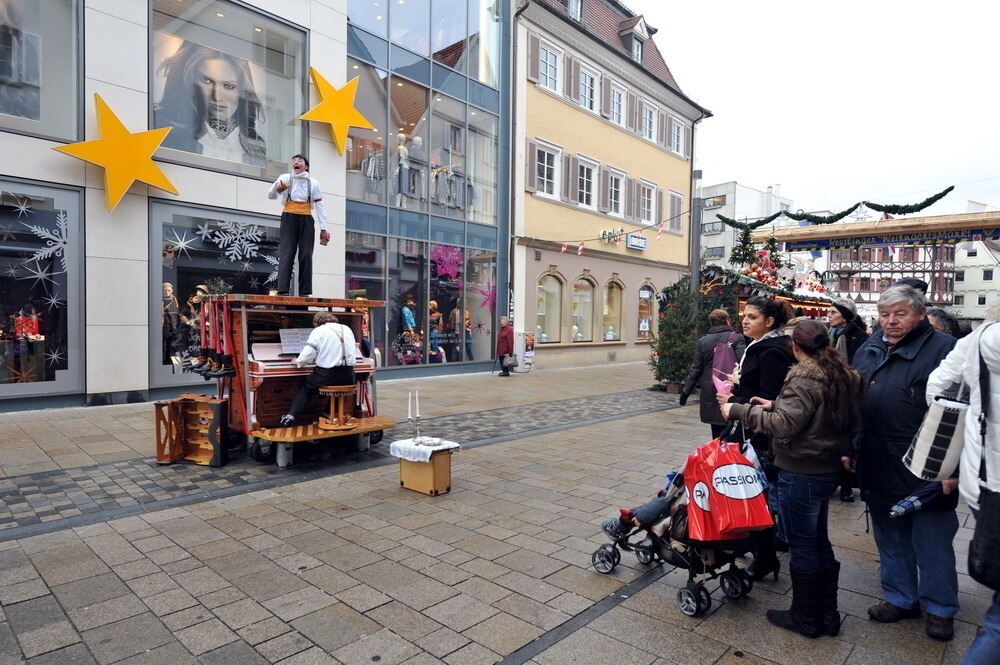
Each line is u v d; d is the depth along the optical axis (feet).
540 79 59.77
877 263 186.09
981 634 7.35
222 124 36.24
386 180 45.93
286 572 12.59
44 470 19.99
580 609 11.14
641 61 73.26
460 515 16.28
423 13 48.49
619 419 32.12
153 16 33.17
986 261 181.06
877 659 9.55
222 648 9.66
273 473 20.18
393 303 46.75
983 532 7.29
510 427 29.22
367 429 21.83
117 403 31.86
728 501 10.28
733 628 10.52
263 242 37.83
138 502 17.02
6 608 10.91
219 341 22.41
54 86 30.07
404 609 11.05
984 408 7.46
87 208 30.78
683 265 81.76
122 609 10.92
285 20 38.65
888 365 10.62
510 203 56.44
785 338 12.03
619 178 70.64
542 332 61.41
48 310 29.94
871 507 11.09
